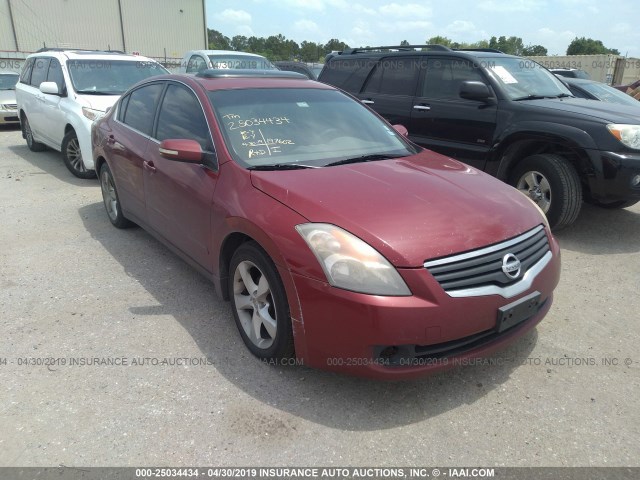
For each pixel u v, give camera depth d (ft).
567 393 9.25
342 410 8.75
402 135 13.61
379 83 23.21
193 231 11.66
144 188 14.02
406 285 7.93
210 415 8.58
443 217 8.81
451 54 20.54
